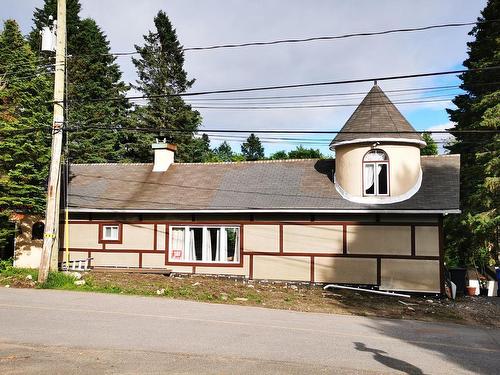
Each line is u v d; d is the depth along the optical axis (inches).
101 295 617.6
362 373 306.7
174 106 1919.3
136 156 1841.8
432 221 756.6
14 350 341.4
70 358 323.0
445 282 775.1
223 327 444.5
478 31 1194.0
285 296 670.5
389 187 781.9
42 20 1731.1
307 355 349.4
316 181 873.5
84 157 1614.2
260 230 840.9
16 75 936.3
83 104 1635.1
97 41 1807.3
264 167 962.1
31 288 665.0
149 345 365.7
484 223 935.0
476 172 1018.1
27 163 840.3
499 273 814.5
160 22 1979.6
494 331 506.9
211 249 876.6
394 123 796.0
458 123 1270.9
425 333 467.8
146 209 883.4
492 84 1037.8
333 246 798.5
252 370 303.1
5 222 875.4
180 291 661.3
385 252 772.0
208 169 995.3
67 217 868.0
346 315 561.0
